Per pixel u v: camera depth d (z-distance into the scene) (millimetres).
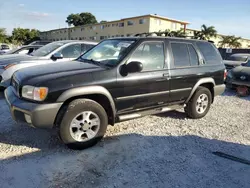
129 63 3592
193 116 5051
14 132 3924
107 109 3732
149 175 2902
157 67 4113
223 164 3266
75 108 3260
